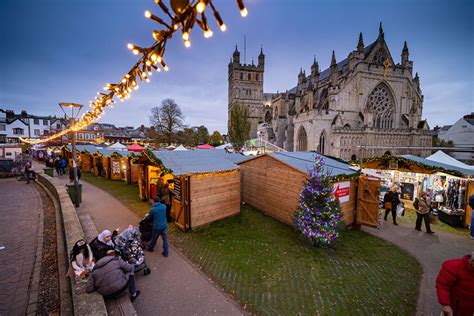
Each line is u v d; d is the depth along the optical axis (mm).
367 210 9195
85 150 22516
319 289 5203
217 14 1529
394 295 5066
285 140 48781
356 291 5180
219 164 9703
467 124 48125
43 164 31734
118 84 3207
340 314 4430
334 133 34906
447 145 46406
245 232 8430
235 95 60188
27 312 4027
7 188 14938
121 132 72500
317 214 7152
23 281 4949
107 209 10414
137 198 12516
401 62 41531
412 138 36812
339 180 8727
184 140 51688
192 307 4453
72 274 4359
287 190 9320
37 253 6195
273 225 9203
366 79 38844
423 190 12805
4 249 6410
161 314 4250
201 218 8805
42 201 11602
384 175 14609
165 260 6230
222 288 5105
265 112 67938
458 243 7969
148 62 2426
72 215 7520
